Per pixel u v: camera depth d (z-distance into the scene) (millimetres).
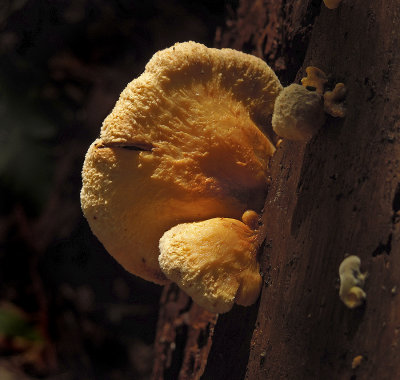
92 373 736
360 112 277
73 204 791
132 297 744
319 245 282
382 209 269
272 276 298
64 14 817
